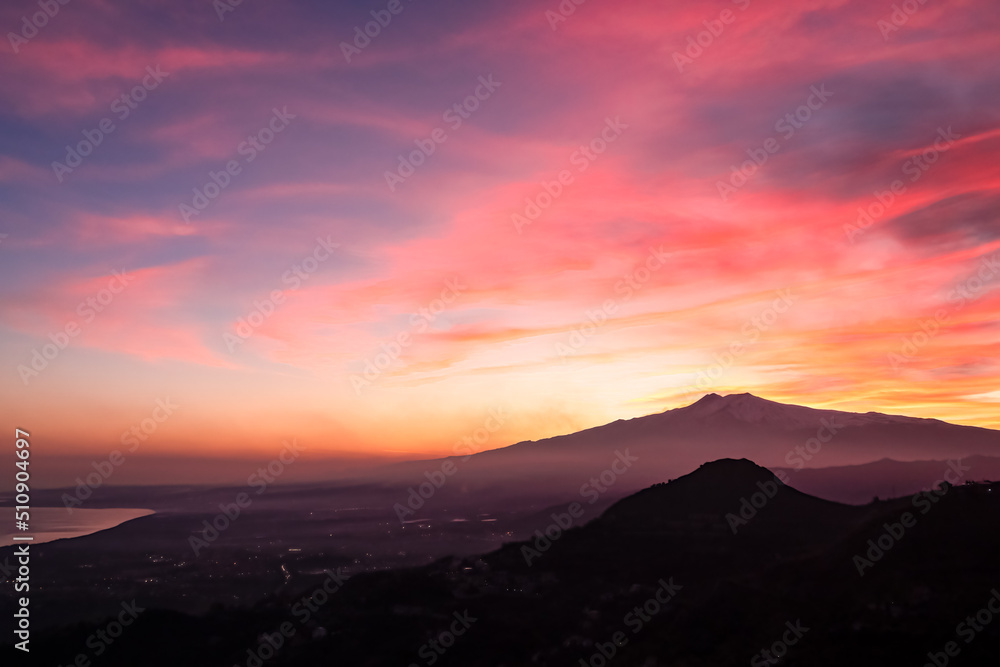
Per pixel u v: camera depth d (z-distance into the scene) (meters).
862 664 67.12
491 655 83.00
